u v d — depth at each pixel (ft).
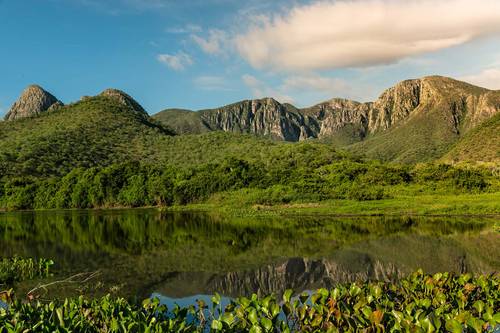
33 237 117.91
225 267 77.56
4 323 27.96
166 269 75.92
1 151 315.17
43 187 252.83
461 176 217.77
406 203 174.91
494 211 154.30
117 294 59.36
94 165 330.95
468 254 85.46
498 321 28.43
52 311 32.30
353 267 76.54
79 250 95.96
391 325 28.17
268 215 168.96
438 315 31.37
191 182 238.89
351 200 190.29
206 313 48.29
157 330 27.45
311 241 105.09
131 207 244.83
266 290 62.80
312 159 309.22
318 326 29.84
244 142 414.41
